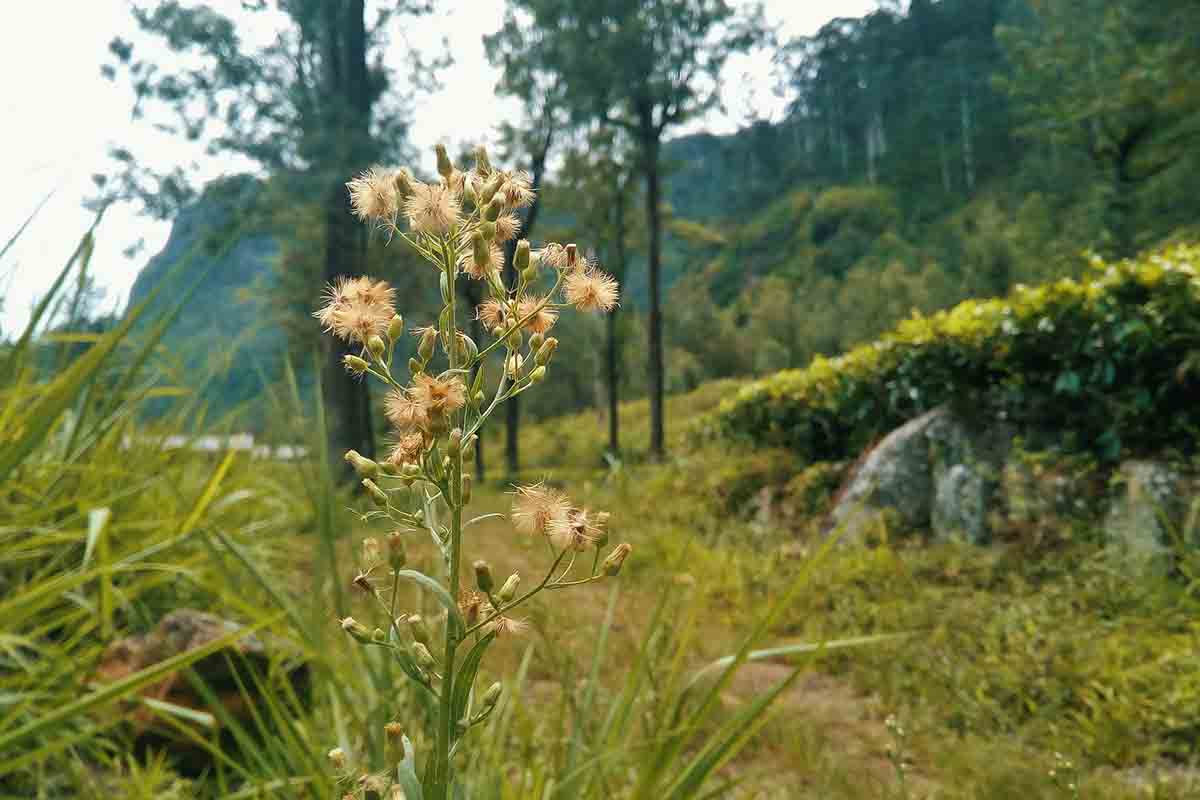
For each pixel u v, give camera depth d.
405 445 1.07
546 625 3.18
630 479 12.30
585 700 2.06
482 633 1.08
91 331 3.03
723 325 71.25
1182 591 5.15
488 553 6.80
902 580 6.50
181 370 3.65
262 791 1.78
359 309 1.09
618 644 4.25
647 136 27.00
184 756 2.60
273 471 4.50
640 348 39.34
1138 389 6.66
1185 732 3.57
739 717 1.57
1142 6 20.47
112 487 3.11
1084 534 6.56
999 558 6.65
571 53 26.16
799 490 10.01
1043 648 4.58
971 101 110.56
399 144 19.75
